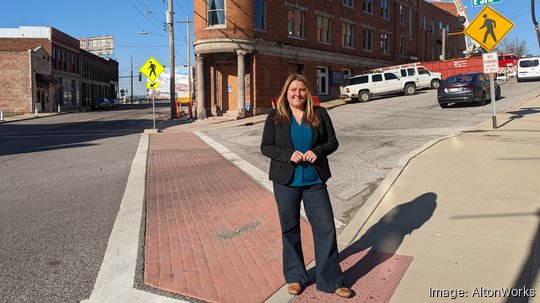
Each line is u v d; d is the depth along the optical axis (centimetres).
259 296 407
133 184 922
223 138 1825
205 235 577
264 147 403
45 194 844
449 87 2039
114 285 437
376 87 3011
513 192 688
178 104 4656
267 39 2866
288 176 393
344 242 535
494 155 940
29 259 511
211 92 2858
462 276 437
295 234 415
